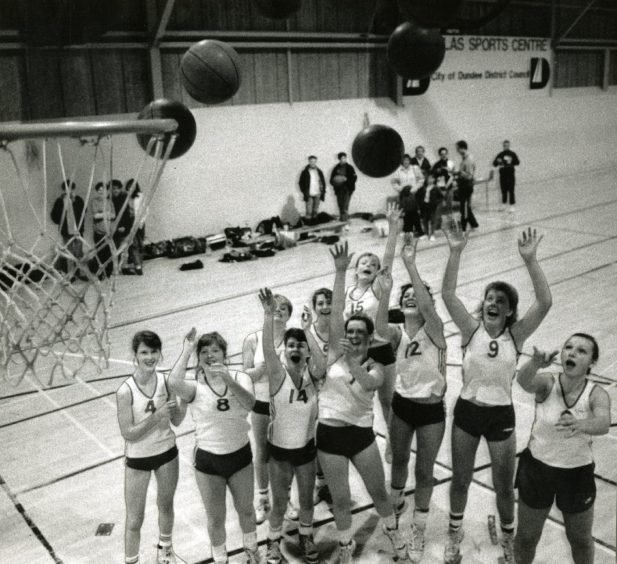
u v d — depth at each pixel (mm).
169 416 4164
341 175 15914
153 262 13695
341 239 15039
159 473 4340
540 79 21516
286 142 15922
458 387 7297
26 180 11898
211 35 14141
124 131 4598
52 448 6391
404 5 5012
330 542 4805
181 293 11305
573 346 3693
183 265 13000
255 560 4414
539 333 8789
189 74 5512
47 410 7199
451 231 4418
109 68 13070
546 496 3801
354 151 5867
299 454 4371
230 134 14969
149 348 4188
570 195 19625
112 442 6469
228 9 14414
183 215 14547
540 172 22562
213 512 4262
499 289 4160
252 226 15664
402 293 4594
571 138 23406
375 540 4789
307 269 12609
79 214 11453
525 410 6688
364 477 4305
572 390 3764
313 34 15648
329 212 17000
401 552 4516
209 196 14859
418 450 4551
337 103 16672
